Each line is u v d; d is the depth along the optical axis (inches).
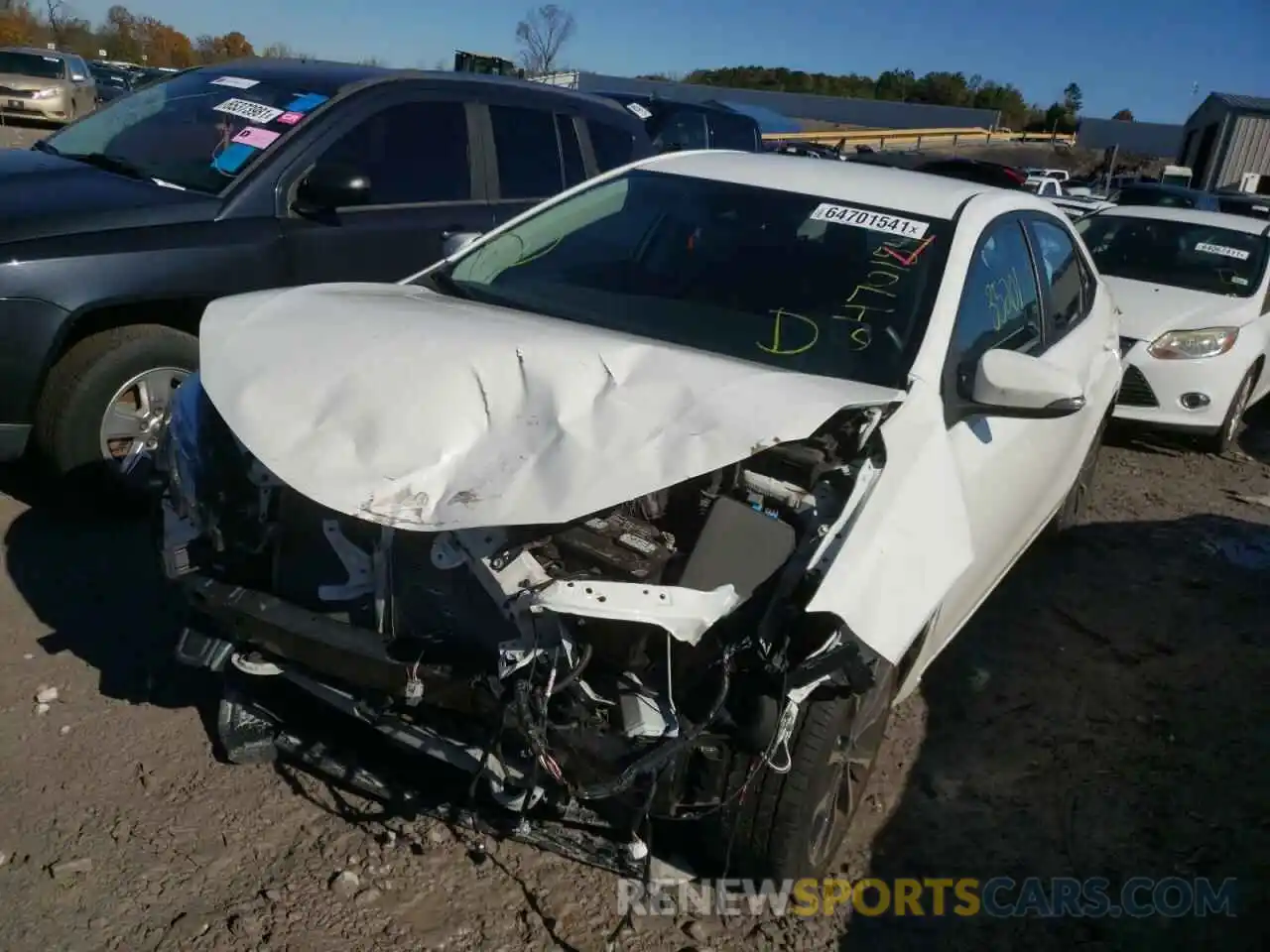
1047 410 119.6
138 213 180.1
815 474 106.8
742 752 102.2
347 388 109.7
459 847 120.3
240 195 189.3
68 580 166.4
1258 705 167.5
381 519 97.8
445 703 103.5
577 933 111.0
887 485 106.6
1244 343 291.0
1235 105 1393.9
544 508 96.0
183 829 119.2
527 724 99.2
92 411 176.2
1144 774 147.9
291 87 210.8
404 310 126.0
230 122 204.8
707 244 144.4
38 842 115.2
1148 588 206.8
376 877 115.0
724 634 100.2
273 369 113.7
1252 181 1390.3
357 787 122.2
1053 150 1943.9
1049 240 176.4
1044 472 165.8
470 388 109.0
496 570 100.0
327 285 141.3
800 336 128.8
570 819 112.1
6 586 162.9
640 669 101.0
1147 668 176.2
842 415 112.1
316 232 195.6
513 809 109.0
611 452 100.1
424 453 103.1
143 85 234.5
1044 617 191.2
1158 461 293.9
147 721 136.3
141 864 113.8
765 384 109.8
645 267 143.8
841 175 157.5
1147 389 289.0
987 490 133.6
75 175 192.1
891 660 98.9
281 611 111.0
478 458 102.8
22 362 166.4
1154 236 335.3
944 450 115.5
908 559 104.2
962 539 111.7
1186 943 118.5
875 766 144.0
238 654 119.7
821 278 136.3
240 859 116.0
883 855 128.2
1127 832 136.1
